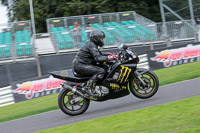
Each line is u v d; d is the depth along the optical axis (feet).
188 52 44.42
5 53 45.57
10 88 35.96
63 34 49.73
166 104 18.40
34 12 74.90
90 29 50.47
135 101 22.17
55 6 75.61
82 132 14.96
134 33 51.39
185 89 24.06
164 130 13.35
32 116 23.71
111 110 20.51
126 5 74.69
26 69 45.75
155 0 79.36
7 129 20.31
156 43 51.39
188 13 56.59
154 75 20.97
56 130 16.29
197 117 14.29
